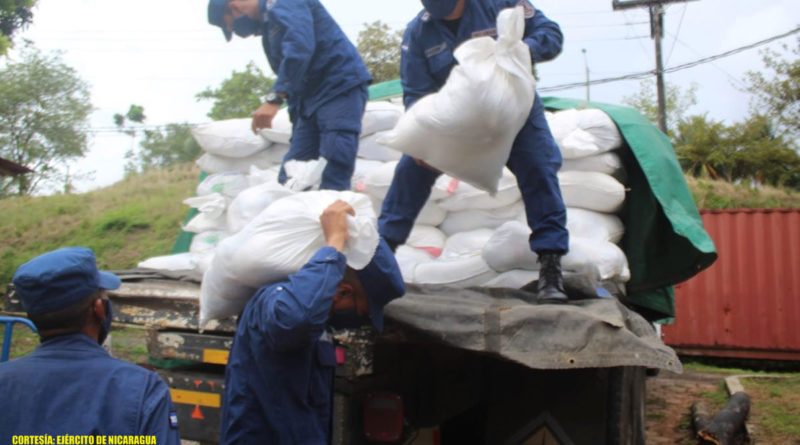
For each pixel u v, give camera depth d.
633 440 3.32
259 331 2.17
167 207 16.78
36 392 1.76
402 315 2.70
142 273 3.98
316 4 4.00
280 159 4.82
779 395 7.00
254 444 2.19
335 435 2.68
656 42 19.00
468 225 4.09
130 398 1.77
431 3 3.22
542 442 3.09
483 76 2.76
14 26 17.67
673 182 4.23
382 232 3.34
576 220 4.05
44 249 15.14
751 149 22.86
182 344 3.11
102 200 18.53
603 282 3.65
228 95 31.14
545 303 3.02
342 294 2.47
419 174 3.30
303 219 2.40
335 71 3.98
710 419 5.84
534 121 3.17
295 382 2.19
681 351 10.83
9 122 30.16
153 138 35.22
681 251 4.34
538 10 3.31
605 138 4.09
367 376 2.79
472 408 3.29
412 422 3.06
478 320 2.63
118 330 10.25
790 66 23.92
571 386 3.09
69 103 30.98
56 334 1.88
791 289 10.47
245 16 4.03
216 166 4.93
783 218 10.60
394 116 4.48
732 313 10.66
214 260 2.51
